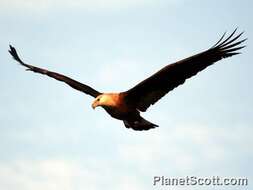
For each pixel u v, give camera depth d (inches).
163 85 657.0
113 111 669.3
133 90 661.3
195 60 639.1
